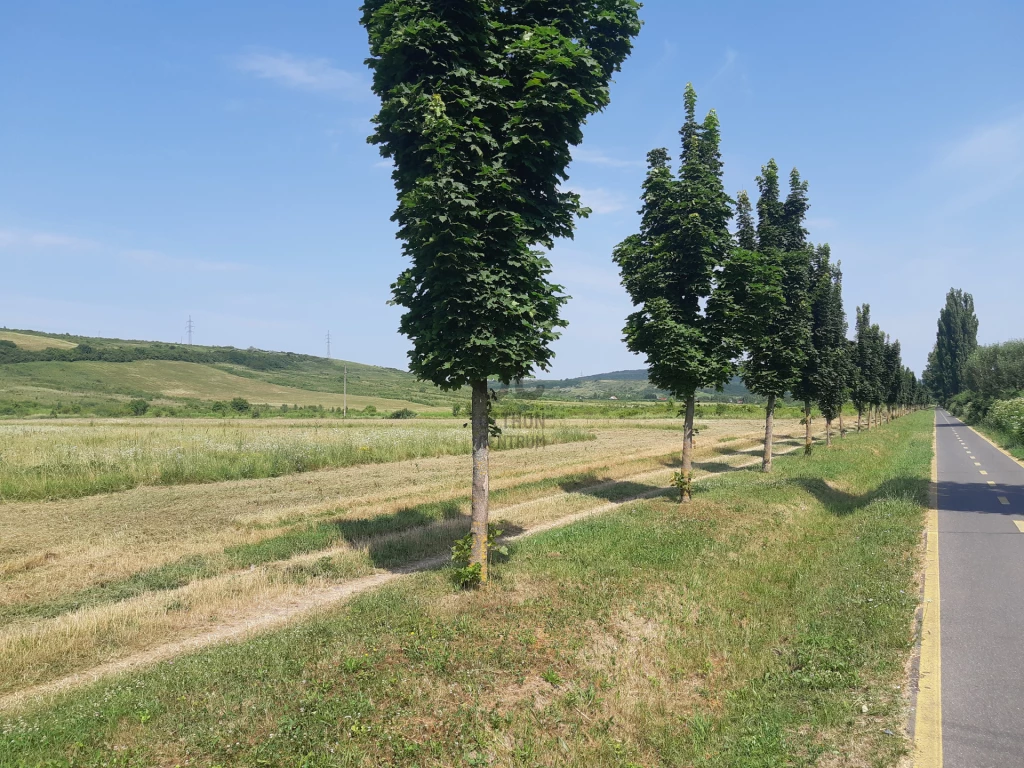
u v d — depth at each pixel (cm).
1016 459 3061
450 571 1044
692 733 606
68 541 1342
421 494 1959
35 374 11281
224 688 610
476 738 543
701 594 932
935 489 2022
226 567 1151
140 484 2119
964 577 1007
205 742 511
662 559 1091
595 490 2062
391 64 918
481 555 965
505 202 942
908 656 705
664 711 644
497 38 958
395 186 1001
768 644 796
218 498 1895
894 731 547
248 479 2338
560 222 1045
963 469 2623
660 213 1727
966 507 1667
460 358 906
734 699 666
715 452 3450
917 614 838
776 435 5025
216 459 2425
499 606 843
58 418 7006
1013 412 4300
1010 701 596
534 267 948
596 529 1325
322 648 702
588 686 655
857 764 504
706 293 1712
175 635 841
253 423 5916
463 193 877
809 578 1035
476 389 976
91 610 902
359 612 838
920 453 3219
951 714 573
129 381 11994
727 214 1739
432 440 3409
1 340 13250
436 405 12688
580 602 863
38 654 742
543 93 941
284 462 2517
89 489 1948
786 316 2433
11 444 2831
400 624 777
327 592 1031
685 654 754
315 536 1354
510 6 987
